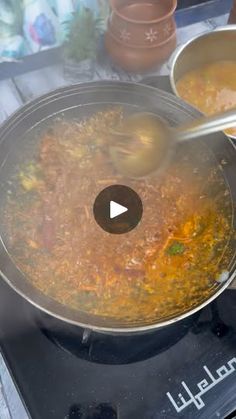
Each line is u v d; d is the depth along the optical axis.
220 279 0.43
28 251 0.45
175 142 0.45
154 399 0.44
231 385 0.44
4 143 0.46
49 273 0.45
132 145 0.48
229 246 0.45
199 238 0.47
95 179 0.50
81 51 0.56
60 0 0.55
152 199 0.49
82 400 0.43
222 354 0.46
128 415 0.43
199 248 0.47
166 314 0.41
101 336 0.46
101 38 0.61
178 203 0.49
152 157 0.48
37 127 0.49
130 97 0.49
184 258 0.46
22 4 0.54
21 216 0.47
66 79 0.60
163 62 0.59
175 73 0.54
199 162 0.51
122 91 0.49
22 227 0.46
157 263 0.46
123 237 0.47
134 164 0.49
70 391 0.44
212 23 0.66
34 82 0.60
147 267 0.46
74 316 0.40
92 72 0.60
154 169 0.49
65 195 0.49
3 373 0.47
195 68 0.59
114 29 0.55
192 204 0.49
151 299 0.43
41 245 0.46
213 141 0.50
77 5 0.57
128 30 0.54
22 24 0.56
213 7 0.66
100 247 0.47
